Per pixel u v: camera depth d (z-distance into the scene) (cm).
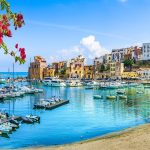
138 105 9738
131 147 2748
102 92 15500
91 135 5069
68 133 5294
